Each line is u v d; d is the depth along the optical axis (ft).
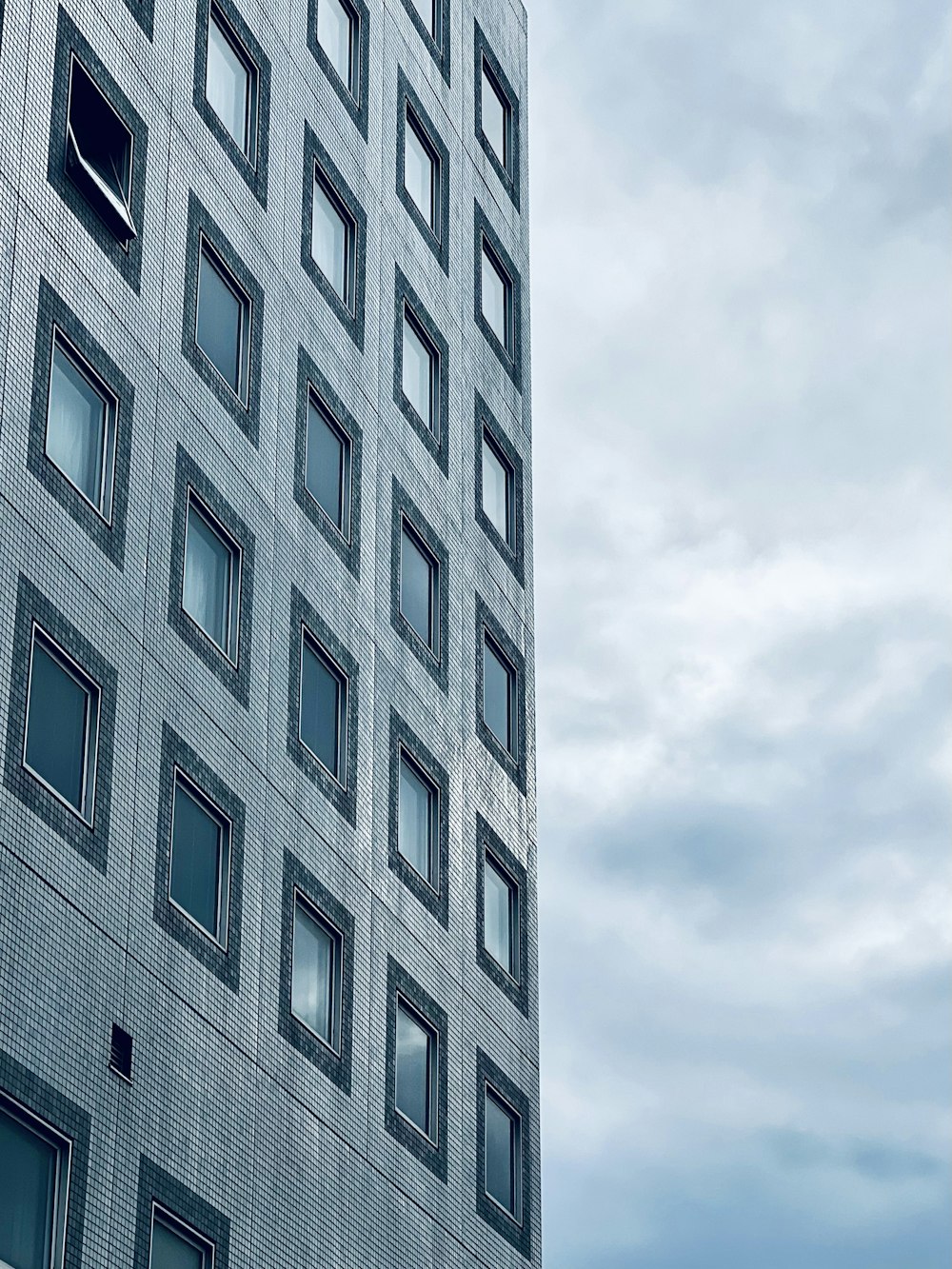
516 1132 159.12
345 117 159.12
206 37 136.77
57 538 107.34
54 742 104.37
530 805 175.22
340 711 140.46
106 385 115.44
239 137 139.85
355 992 134.00
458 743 160.86
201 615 122.62
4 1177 94.07
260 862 123.85
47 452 108.37
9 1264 93.30
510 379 188.65
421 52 179.52
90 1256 98.48
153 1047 107.86
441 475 166.91
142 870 110.01
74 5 119.24
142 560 115.85
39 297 109.81
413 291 167.73
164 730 114.93
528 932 169.17
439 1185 141.38
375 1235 129.80
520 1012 163.84
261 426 134.51
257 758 126.00
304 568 137.49
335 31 161.17
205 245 131.03
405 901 144.97
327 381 146.92
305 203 148.46
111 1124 102.53
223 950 117.29
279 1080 120.98
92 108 120.67
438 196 177.88
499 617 175.22
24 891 98.89
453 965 151.74
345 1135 128.26
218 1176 111.96
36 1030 97.86
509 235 194.90
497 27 202.69
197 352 127.24
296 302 143.84
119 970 105.91
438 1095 144.56
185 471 122.72
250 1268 113.60
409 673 153.28
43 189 112.06
